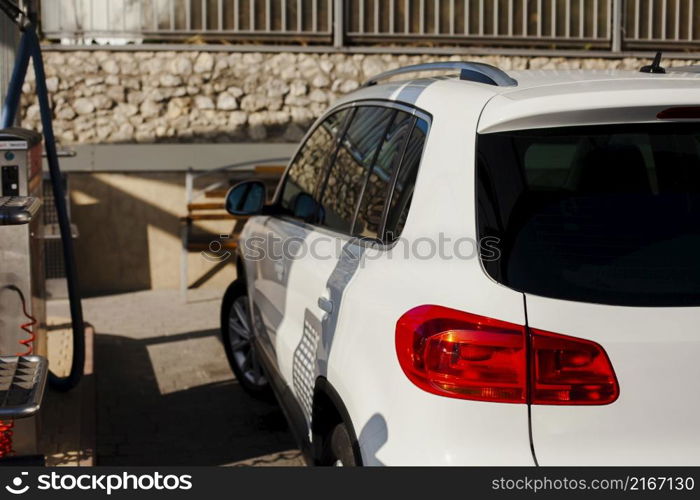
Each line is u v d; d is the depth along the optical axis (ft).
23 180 14.33
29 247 14.19
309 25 31.30
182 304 28.55
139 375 21.29
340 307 10.30
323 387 10.79
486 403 7.99
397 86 11.93
